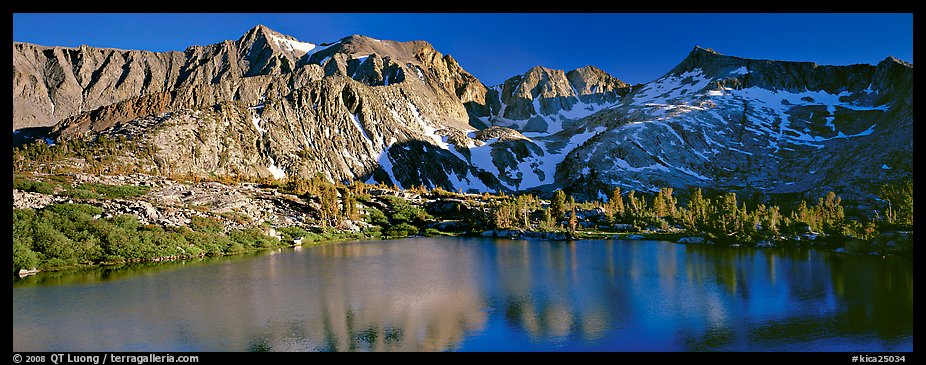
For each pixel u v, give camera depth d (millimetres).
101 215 88250
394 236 134000
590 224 147250
